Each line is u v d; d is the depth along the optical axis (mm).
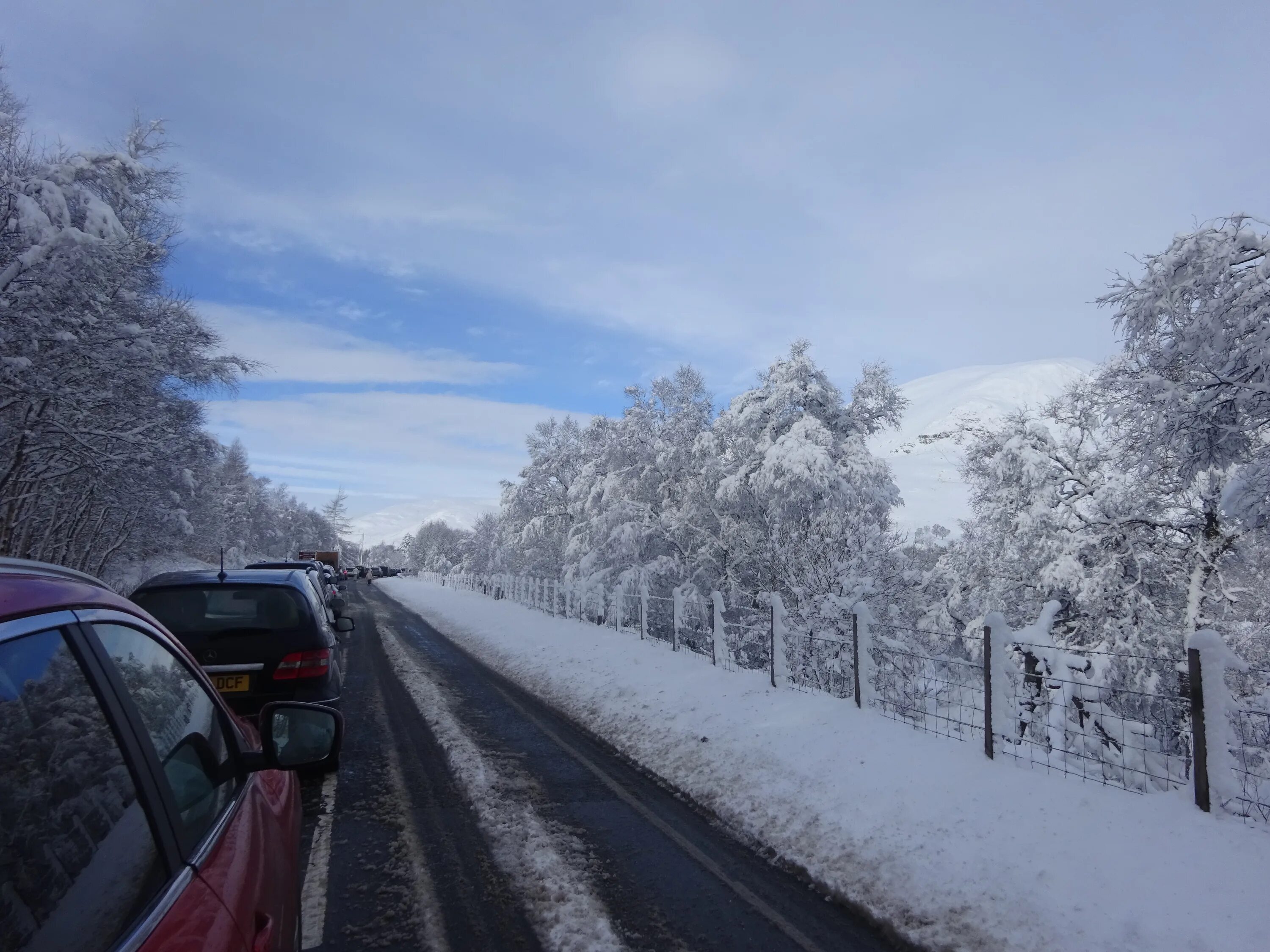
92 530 22406
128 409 15602
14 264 11266
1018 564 15688
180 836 1826
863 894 4824
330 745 2746
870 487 18312
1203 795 5039
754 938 4277
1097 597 13422
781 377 19875
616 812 6406
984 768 6383
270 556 85438
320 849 5383
